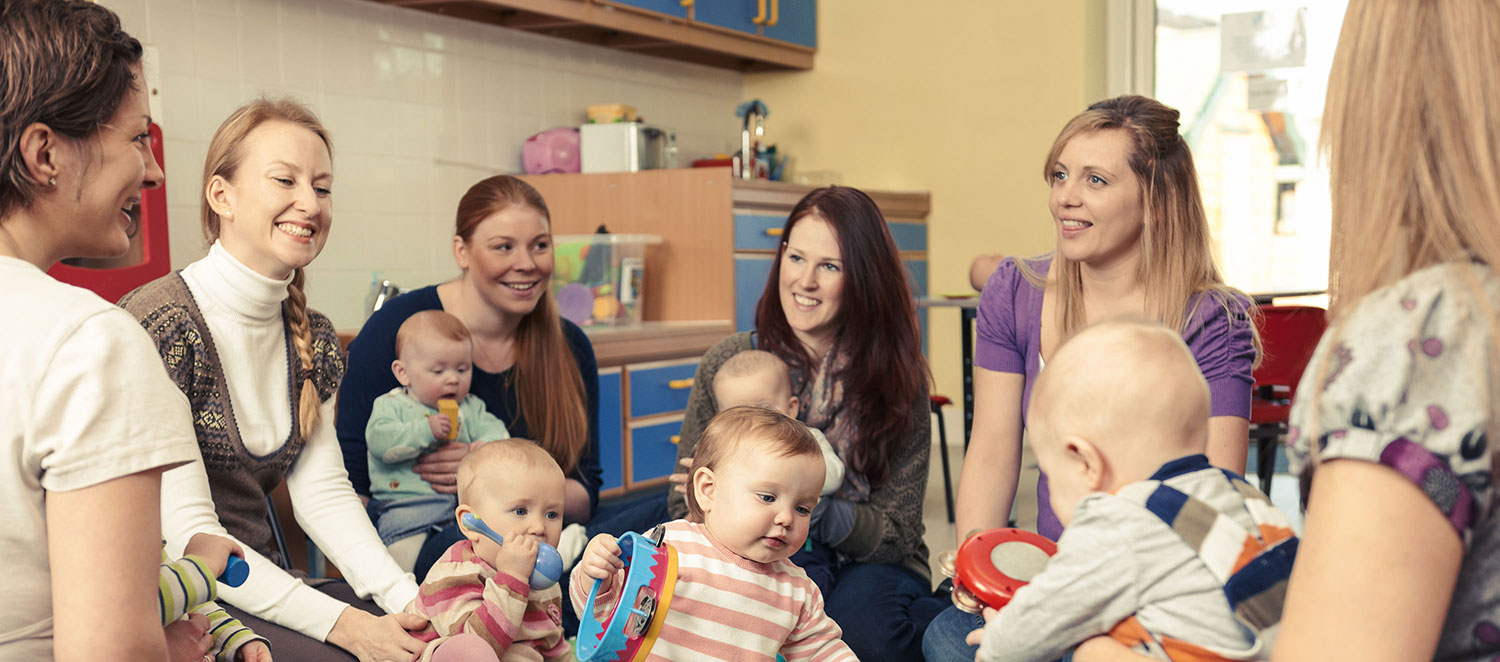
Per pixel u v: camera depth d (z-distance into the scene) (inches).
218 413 62.1
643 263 170.7
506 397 90.4
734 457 57.8
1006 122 212.4
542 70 183.9
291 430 66.0
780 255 81.5
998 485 74.6
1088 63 205.5
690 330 166.7
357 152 153.7
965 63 215.3
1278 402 144.2
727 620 57.0
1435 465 28.5
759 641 57.4
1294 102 199.5
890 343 78.9
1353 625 29.1
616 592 57.0
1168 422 40.8
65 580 35.6
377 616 61.7
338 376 70.6
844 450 78.2
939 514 160.7
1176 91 207.2
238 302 62.6
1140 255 68.1
